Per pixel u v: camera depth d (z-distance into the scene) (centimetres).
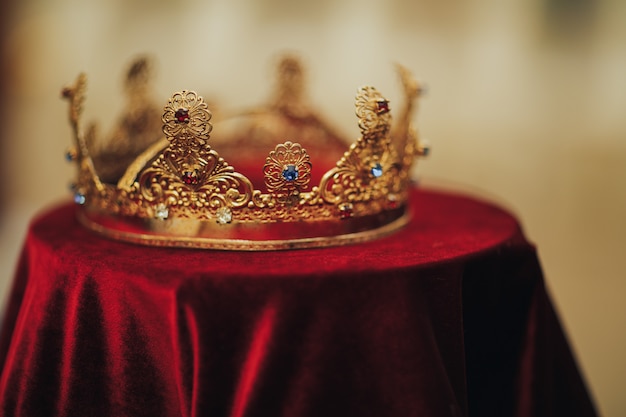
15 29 98
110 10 94
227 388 55
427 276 56
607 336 94
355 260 57
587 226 96
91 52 96
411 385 54
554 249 97
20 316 61
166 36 92
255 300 54
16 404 58
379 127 61
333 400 54
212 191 59
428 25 89
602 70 89
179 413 56
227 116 82
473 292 59
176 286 54
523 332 61
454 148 93
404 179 66
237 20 90
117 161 74
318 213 60
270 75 91
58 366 58
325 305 54
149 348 56
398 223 65
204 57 92
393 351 55
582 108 91
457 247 59
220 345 54
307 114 82
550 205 95
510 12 88
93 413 57
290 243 59
